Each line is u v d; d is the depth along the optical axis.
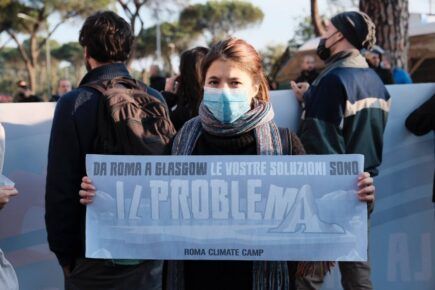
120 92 2.45
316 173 1.96
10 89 52.03
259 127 1.98
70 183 2.40
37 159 3.31
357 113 3.11
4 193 2.30
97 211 2.01
